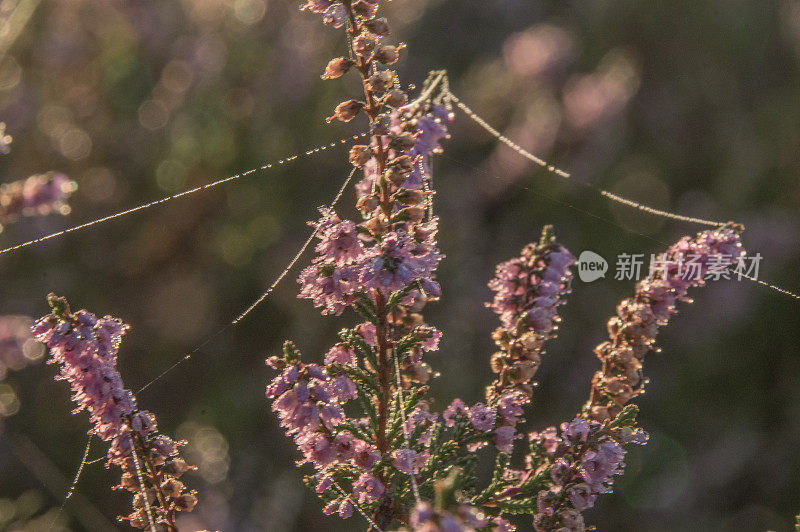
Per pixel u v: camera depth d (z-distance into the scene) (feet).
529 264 8.84
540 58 29.86
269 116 27.76
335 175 26.71
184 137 27.32
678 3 31.55
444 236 24.88
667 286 8.58
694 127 29.25
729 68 30.58
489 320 22.91
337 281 7.35
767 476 22.68
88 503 18.84
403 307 8.55
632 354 8.45
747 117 29.04
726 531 21.91
